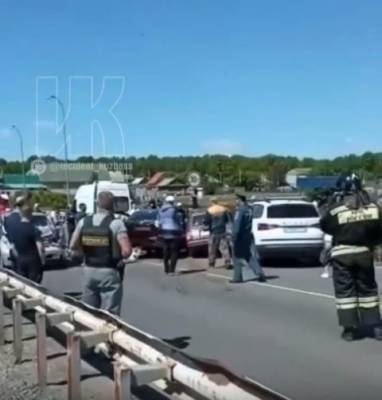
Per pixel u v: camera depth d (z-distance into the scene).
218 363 4.44
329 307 12.40
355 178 9.62
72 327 7.42
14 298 9.24
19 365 8.53
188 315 12.02
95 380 7.70
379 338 9.64
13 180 71.31
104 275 8.55
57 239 21.55
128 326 6.09
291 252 19.92
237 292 14.81
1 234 16.81
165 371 4.98
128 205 30.09
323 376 7.89
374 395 7.15
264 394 3.88
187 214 25.97
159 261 22.81
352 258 9.48
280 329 10.54
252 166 102.12
